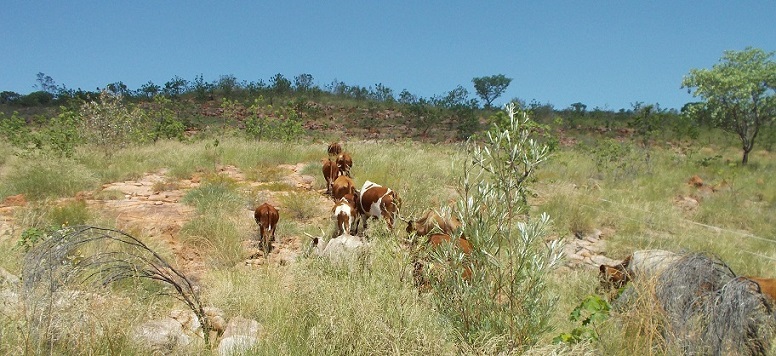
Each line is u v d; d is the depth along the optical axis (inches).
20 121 995.9
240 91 2126.0
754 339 184.4
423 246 251.3
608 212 479.2
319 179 587.8
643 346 193.5
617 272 277.3
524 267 191.5
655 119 1355.8
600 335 200.5
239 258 338.6
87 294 191.3
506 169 196.5
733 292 187.8
